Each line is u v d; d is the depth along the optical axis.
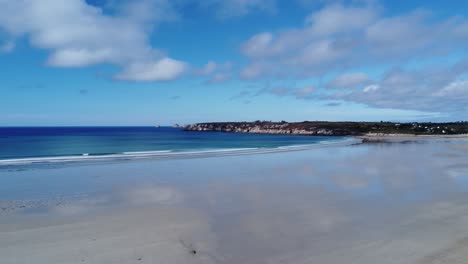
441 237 6.93
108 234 7.34
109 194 11.79
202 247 6.53
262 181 14.46
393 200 10.58
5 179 14.96
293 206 9.89
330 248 6.39
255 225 7.98
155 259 5.93
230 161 22.70
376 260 5.76
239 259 5.91
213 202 10.48
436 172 16.78
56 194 11.80
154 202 10.51
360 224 7.98
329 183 13.87
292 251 6.27
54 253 6.22
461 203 10.05
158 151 31.97
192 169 18.53
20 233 7.42
